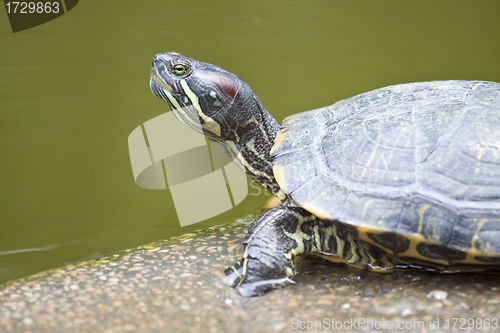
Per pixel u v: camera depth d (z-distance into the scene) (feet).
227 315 2.67
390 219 2.69
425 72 3.30
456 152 2.71
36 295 2.72
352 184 2.72
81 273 2.77
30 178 3.01
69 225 2.91
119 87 3.28
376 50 3.60
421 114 2.75
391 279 2.73
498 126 2.72
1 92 3.26
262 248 2.72
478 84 2.79
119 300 2.71
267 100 3.22
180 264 2.78
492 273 2.72
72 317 2.68
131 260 2.80
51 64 3.52
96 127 3.14
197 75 2.84
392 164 2.72
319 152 2.76
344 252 2.75
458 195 2.69
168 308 2.69
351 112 2.80
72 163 3.05
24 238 2.88
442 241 2.68
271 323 2.65
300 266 2.76
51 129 3.14
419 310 2.67
